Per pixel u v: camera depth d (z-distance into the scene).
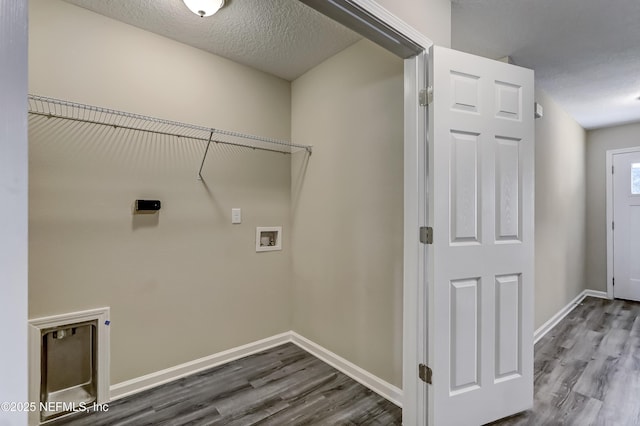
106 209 1.90
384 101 1.99
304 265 2.66
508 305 1.73
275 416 1.77
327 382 2.12
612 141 4.15
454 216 1.59
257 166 2.61
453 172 1.59
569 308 3.62
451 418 1.58
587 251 4.34
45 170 1.71
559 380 2.15
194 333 2.26
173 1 1.77
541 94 2.96
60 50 1.75
